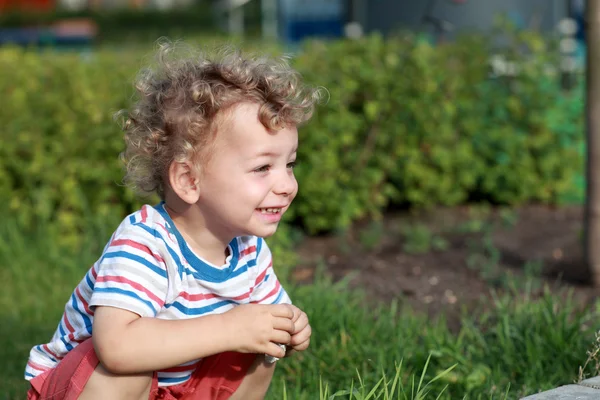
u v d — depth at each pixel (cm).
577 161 720
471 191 744
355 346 386
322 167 629
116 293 246
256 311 258
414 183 704
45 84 664
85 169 619
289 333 269
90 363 252
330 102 632
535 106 713
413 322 414
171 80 268
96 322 247
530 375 353
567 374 352
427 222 680
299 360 384
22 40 2573
